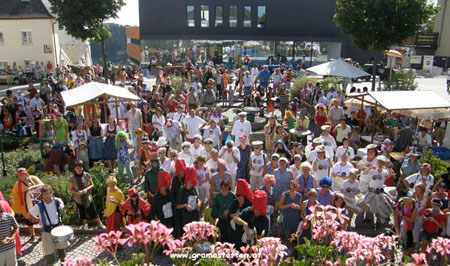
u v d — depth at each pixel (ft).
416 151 37.19
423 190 25.04
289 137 42.75
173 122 40.83
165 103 54.70
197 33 128.77
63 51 131.75
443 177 28.37
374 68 69.77
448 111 45.85
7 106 54.95
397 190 31.94
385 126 49.60
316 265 17.43
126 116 46.11
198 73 81.56
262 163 31.55
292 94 75.66
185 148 32.60
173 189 25.79
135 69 106.63
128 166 36.50
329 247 17.31
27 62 110.93
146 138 39.19
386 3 64.23
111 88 46.03
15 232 22.41
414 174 29.50
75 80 74.90
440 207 24.68
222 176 28.09
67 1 74.33
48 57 111.14
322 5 130.21
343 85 74.84
